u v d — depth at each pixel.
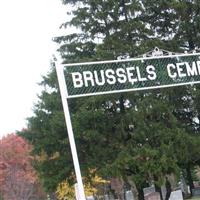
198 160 28.09
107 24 27.53
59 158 27.88
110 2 26.95
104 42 26.22
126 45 25.20
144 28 26.72
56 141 27.66
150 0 27.80
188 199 28.69
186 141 25.14
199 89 26.75
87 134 25.52
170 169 24.84
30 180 69.56
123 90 11.79
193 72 12.52
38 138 29.42
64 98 11.37
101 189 50.19
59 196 40.22
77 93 11.52
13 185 71.44
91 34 28.08
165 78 12.22
